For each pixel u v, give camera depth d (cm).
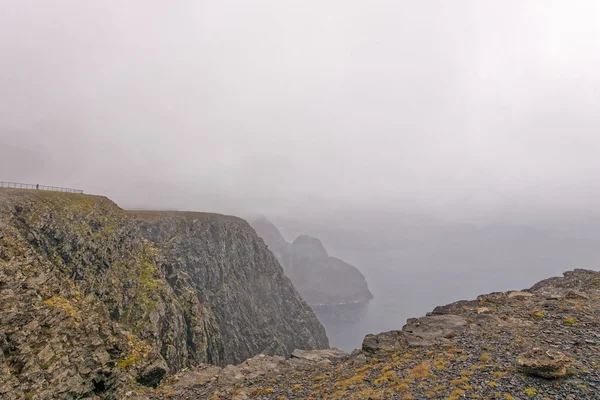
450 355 2736
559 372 1983
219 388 3825
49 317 3350
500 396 1909
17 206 5716
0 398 2447
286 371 4159
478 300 4450
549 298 3775
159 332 6988
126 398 3597
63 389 2853
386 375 2675
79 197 7669
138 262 8238
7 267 3534
